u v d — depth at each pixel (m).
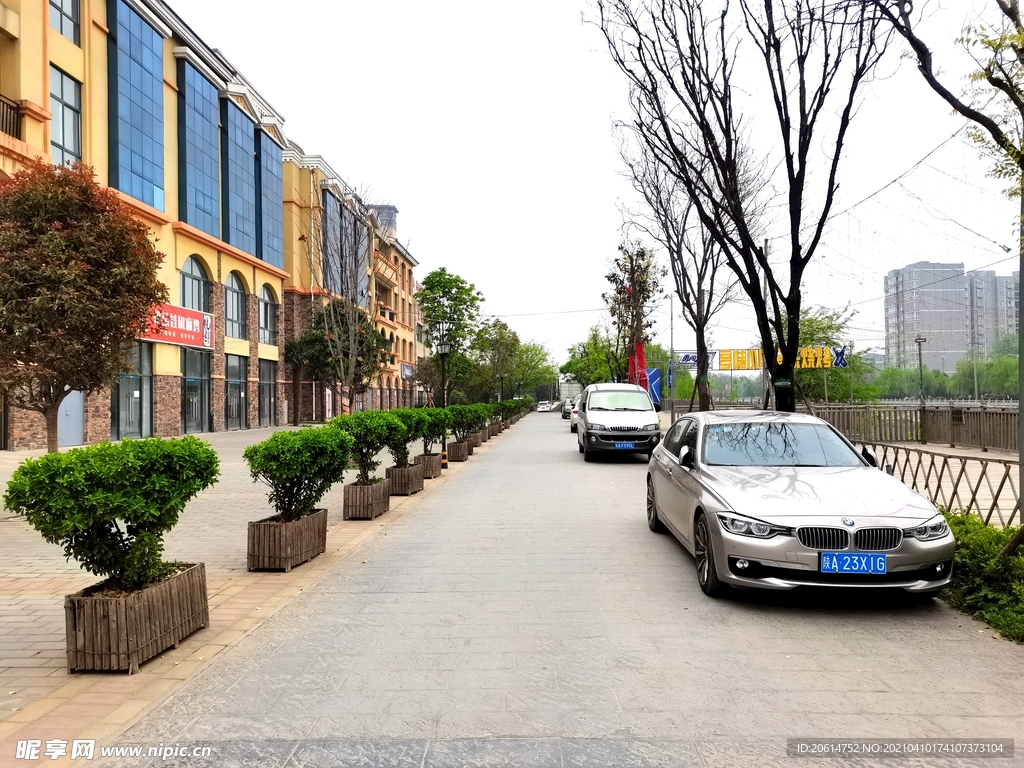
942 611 5.28
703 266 17.41
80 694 3.87
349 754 3.18
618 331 34.50
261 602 5.64
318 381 38.91
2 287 9.16
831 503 5.33
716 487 5.85
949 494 9.93
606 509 10.38
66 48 20.91
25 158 17.73
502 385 52.94
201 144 29.44
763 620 5.09
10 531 8.70
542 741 3.28
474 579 6.35
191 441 4.77
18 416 18.91
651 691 3.85
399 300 62.59
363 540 8.23
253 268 34.97
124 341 10.56
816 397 35.84
